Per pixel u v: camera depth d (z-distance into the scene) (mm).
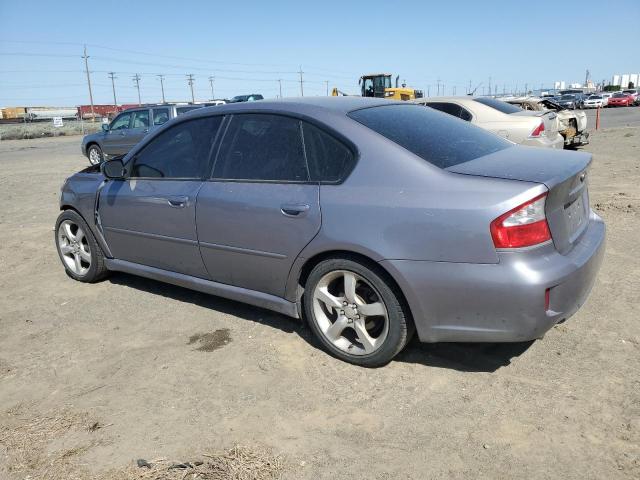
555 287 2795
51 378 3418
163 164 4254
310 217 3303
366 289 3281
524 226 2734
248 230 3625
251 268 3721
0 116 85750
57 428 2865
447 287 2895
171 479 2414
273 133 3645
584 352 3332
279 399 3043
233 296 3945
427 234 2902
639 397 2842
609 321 3709
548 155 3379
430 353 3465
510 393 2967
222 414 2926
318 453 2570
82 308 4555
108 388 3256
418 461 2480
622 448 2475
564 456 2453
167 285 5004
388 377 3215
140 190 4336
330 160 3340
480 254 2787
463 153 3293
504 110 9906
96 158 16859
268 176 3594
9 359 3705
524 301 2738
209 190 3854
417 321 3059
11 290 5098
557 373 3127
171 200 4062
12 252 6430
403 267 2984
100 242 4875
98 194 4746
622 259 4914
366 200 3107
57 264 5859
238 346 3705
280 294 3658
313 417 2859
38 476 2496
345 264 3229
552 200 2836
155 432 2793
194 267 4125
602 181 9109
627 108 44531
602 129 21375
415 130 3455
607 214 6641
